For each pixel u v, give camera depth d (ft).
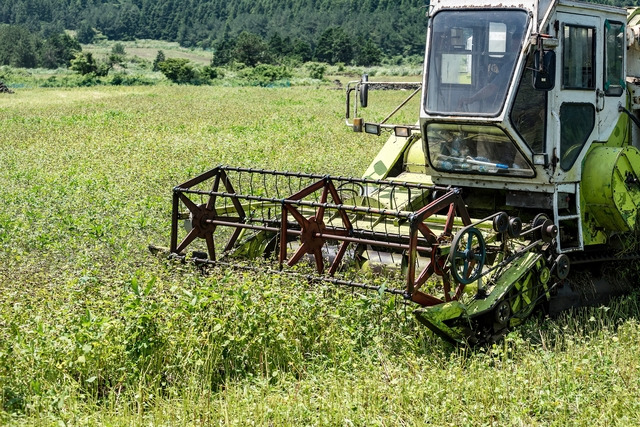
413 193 31.19
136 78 237.66
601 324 26.86
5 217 40.70
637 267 32.45
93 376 22.03
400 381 21.59
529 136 27.68
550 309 29.91
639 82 32.40
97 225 38.29
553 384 21.54
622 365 22.97
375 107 120.16
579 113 29.09
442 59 28.02
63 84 229.25
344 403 20.49
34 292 26.40
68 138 78.64
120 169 56.90
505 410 20.22
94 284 27.30
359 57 381.19
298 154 63.93
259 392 21.48
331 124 91.76
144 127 89.66
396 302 25.40
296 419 19.92
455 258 24.49
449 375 21.93
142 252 33.30
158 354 22.90
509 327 27.22
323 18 590.55
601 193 29.12
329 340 24.31
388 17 526.98
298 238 32.30
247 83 241.76
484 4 27.32
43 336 22.36
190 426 19.58
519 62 26.73
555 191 28.37
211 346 23.20
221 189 48.52
